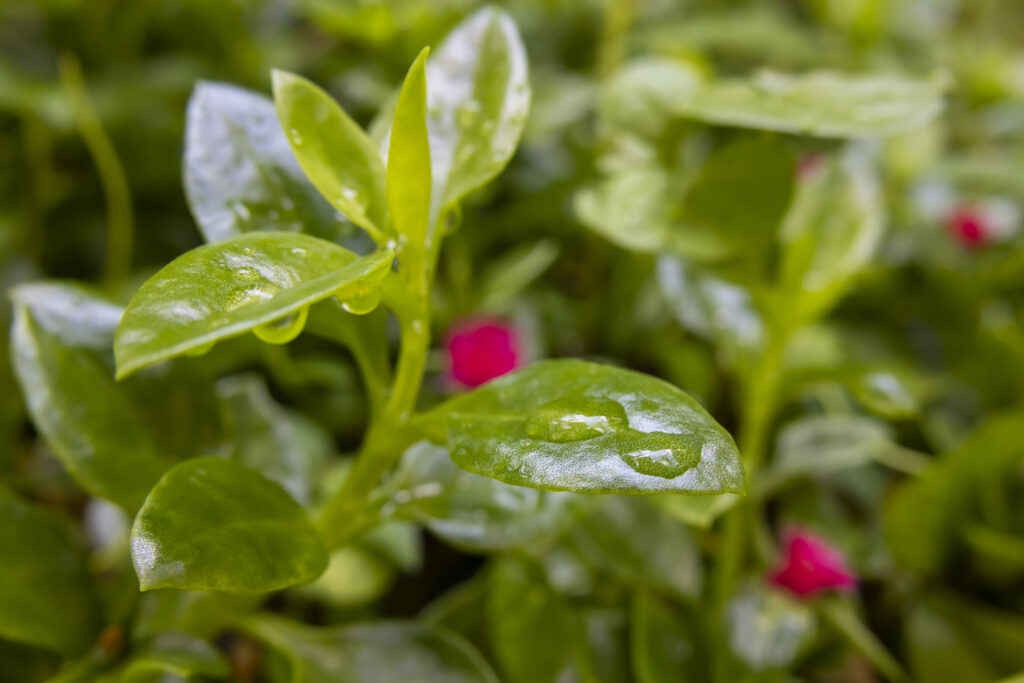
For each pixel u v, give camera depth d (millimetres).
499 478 141
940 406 271
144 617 170
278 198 165
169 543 146
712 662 193
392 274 152
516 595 186
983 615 208
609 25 292
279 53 314
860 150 290
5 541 169
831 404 244
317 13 257
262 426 183
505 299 246
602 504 190
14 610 167
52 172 290
